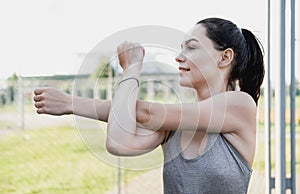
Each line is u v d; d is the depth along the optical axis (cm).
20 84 770
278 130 230
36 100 95
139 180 607
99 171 671
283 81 229
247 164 100
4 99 793
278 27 229
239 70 102
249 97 101
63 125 786
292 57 228
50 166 703
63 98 93
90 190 634
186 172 97
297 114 706
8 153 736
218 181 96
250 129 100
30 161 718
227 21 101
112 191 617
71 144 756
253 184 504
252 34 110
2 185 654
